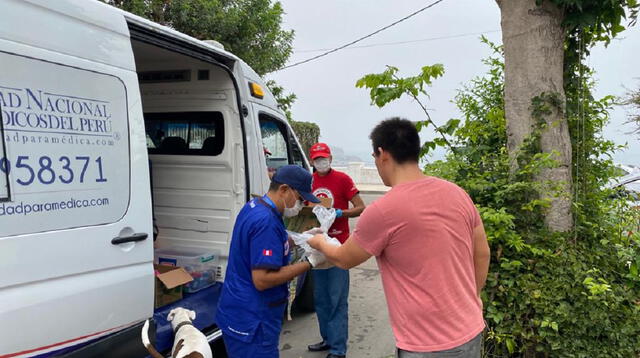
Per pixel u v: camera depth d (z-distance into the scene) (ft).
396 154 6.28
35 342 6.61
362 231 6.15
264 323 7.97
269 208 7.97
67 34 7.21
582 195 10.65
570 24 9.83
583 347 8.73
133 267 8.27
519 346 9.21
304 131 53.57
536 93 9.96
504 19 10.38
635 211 10.48
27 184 6.54
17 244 6.36
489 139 11.80
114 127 7.98
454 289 5.95
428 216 5.90
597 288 8.12
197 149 13.09
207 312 11.25
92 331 7.48
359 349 13.47
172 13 28.27
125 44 8.36
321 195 12.60
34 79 6.68
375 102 9.86
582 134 10.78
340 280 11.82
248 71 13.30
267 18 33.35
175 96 13.23
